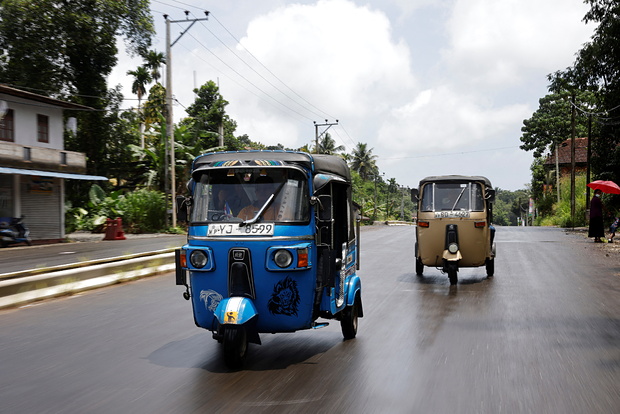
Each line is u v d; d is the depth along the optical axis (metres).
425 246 13.07
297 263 6.00
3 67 35.59
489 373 5.64
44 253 20.86
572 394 4.98
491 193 12.84
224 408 4.67
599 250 20.05
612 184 22.94
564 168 66.69
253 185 6.34
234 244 6.07
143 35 38.78
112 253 20.44
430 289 11.70
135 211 35.81
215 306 6.20
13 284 10.20
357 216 8.47
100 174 40.47
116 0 37.47
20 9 34.19
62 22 35.50
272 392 5.09
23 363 6.23
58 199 28.55
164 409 4.66
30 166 26.17
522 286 11.90
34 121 27.38
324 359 6.26
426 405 4.71
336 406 4.70
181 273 6.66
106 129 39.47
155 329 8.03
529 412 4.55
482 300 10.21
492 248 13.60
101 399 4.94
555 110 70.06
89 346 7.02
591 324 8.02
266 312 6.07
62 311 9.65
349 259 7.59
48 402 4.88
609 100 31.27
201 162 6.76
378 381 5.40
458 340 7.11
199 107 58.94
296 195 6.28
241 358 5.88
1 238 24.34
